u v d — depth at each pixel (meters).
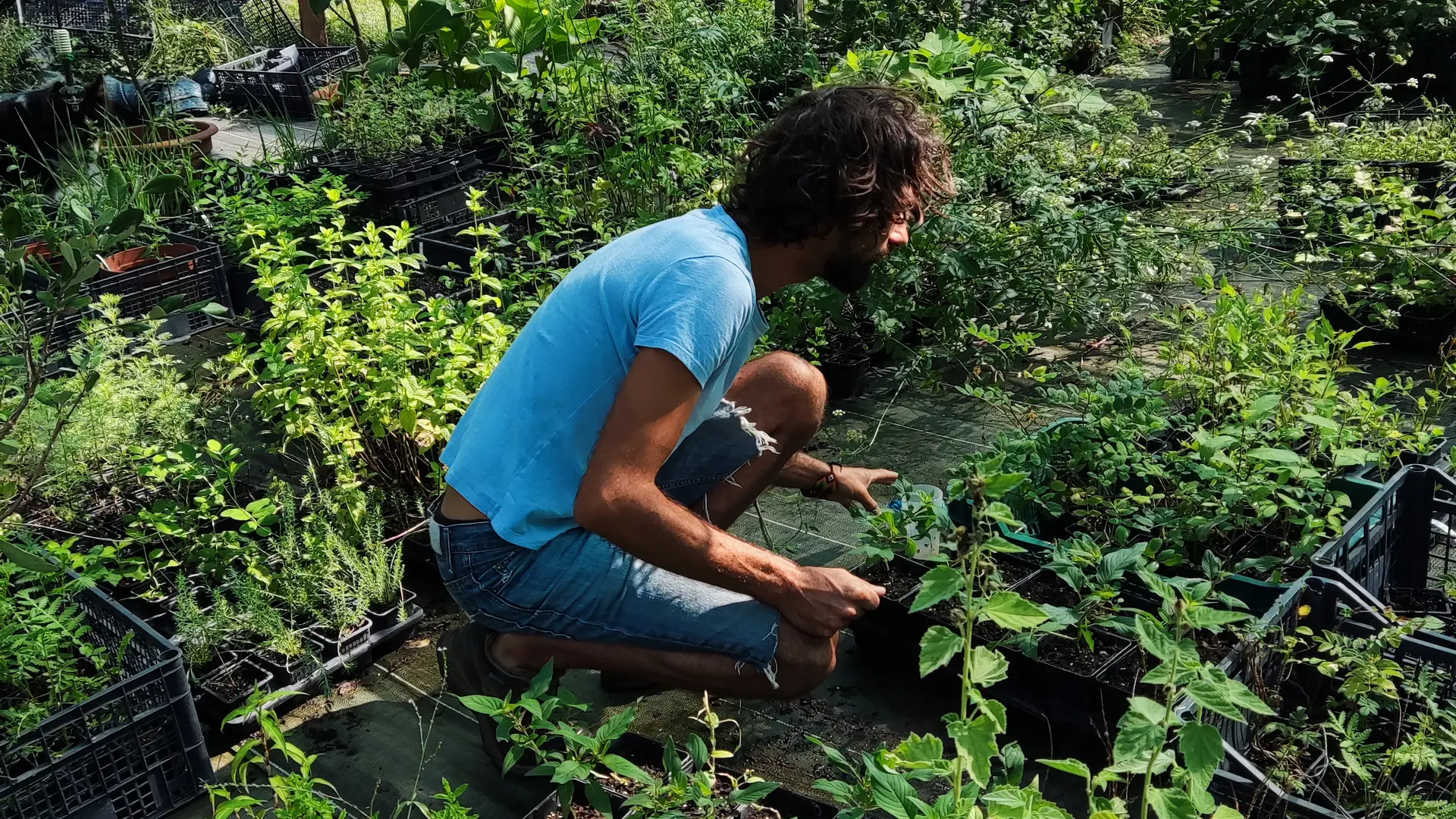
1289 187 5.67
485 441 2.40
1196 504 3.15
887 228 2.32
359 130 6.39
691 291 2.19
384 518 3.59
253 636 3.16
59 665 2.74
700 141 5.47
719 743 2.84
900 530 3.04
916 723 2.91
